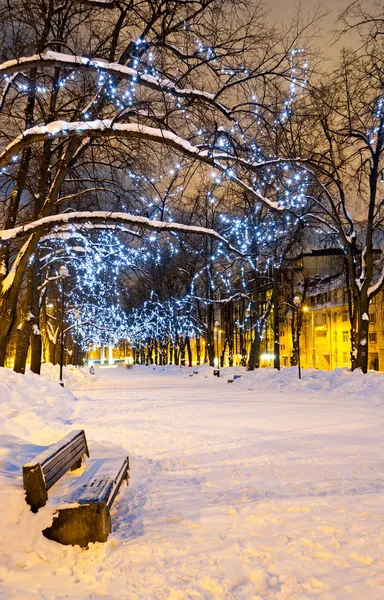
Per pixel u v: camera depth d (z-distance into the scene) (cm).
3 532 446
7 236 1131
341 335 6078
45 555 445
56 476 530
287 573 419
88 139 1405
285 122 974
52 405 1561
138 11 1088
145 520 557
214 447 1015
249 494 657
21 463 612
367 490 670
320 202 2753
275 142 956
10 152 920
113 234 1542
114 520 557
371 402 1936
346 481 719
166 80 906
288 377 2903
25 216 2042
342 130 2314
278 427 1300
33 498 485
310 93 994
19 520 464
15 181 1764
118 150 1396
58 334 4756
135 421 1458
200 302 5309
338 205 2827
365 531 513
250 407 1867
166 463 866
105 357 13050
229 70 978
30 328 2091
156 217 1302
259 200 939
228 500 633
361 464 833
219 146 910
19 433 952
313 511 583
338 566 432
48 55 841
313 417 1516
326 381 2495
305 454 923
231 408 1836
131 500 632
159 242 1366
